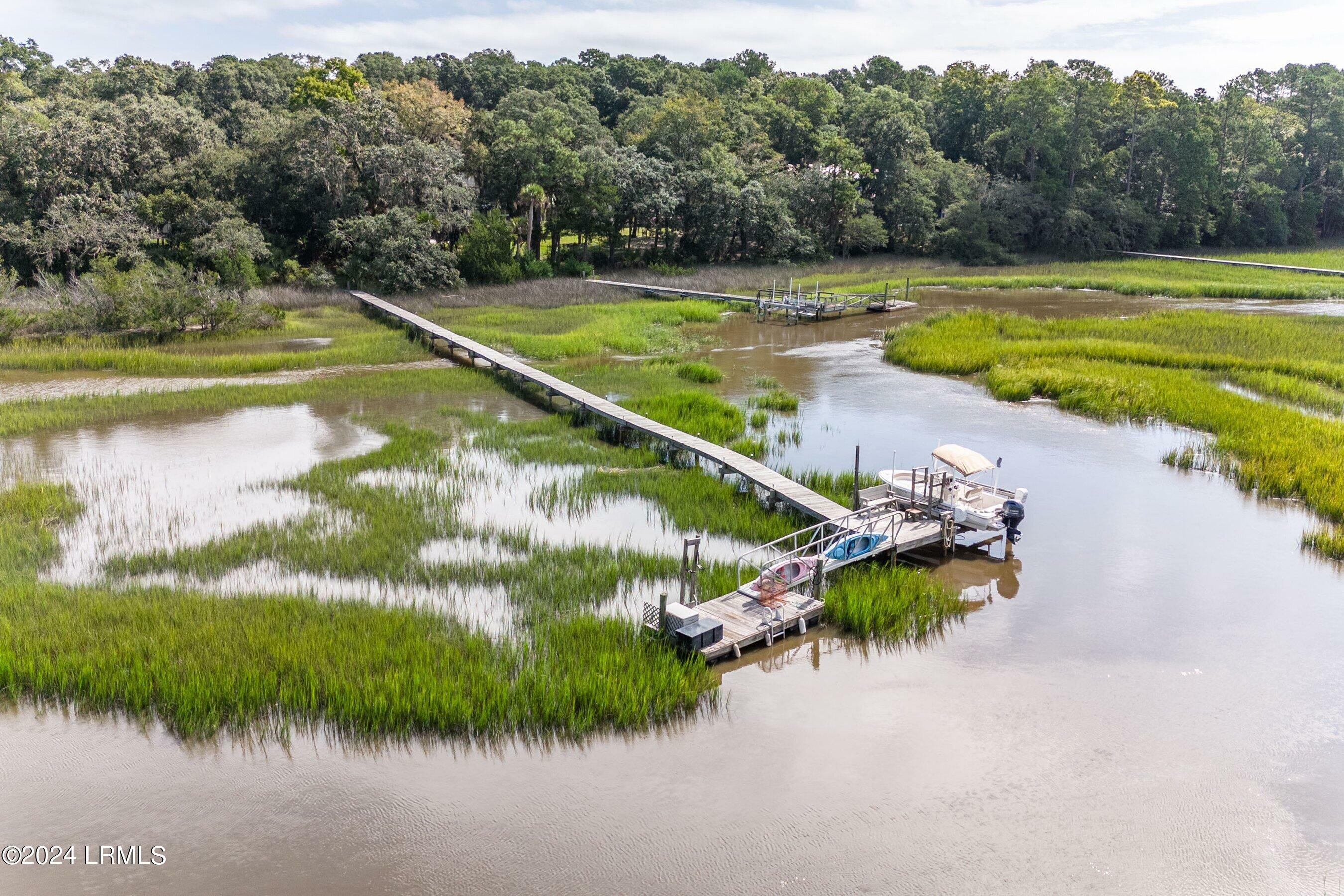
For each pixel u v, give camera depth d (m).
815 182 84.06
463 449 28.16
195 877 10.96
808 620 17.59
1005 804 12.50
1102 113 99.44
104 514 22.33
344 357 40.09
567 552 20.20
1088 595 18.94
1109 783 12.98
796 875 11.16
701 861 11.36
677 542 21.19
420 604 17.81
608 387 36.00
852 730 14.20
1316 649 16.66
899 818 12.20
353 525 21.73
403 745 13.59
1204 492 24.95
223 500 23.41
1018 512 21.05
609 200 70.88
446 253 61.00
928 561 20.91
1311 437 28.34
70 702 14.48
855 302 58.12
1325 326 47.78
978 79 112.44
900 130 91.38
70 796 12.40
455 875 11.05
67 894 10.63
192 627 16.30
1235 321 48.50
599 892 10.84
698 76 115.31
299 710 14.17
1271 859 11.60
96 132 58.62
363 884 10.89
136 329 44.28
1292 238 110.31
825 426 31.48
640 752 13.53
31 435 28.95
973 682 15.61
